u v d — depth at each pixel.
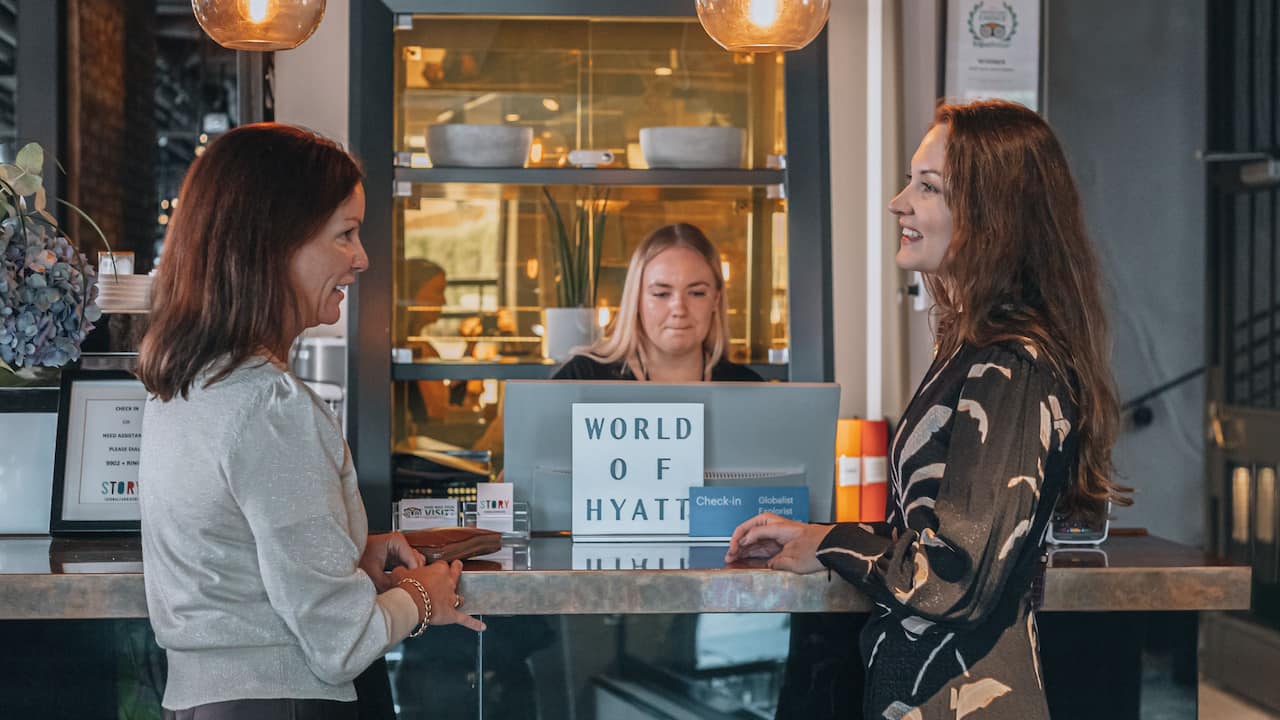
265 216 1.72
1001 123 1.84
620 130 3.46
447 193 3.40
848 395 4.71
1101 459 1.83
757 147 3.48
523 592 2.05
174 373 1.68
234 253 1.70
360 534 1.83
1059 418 1.73
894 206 1.95
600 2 3.32
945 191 1.88
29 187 2.20
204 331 1.68
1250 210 4.06
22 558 2.17
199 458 1.67
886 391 4.62
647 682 2.20
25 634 2.15
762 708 2.22
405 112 3.38
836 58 4.64
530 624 2.19
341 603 1.70
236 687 1.69
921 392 1.87
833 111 4.64
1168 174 4.04
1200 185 4.05
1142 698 2.25
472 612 2.04
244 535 1.69
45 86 3.62
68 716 2.15
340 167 1.82
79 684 2.15
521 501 2.39
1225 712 4.14
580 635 2.19
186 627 1.69
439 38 3.37
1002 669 1.73
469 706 2.19
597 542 2.37
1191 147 4.04
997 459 1.68
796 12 2.32
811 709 2.23
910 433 1.83
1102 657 2.25
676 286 3.31
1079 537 2.39
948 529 1.67
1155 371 4.09
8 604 2.00
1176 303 4.07
